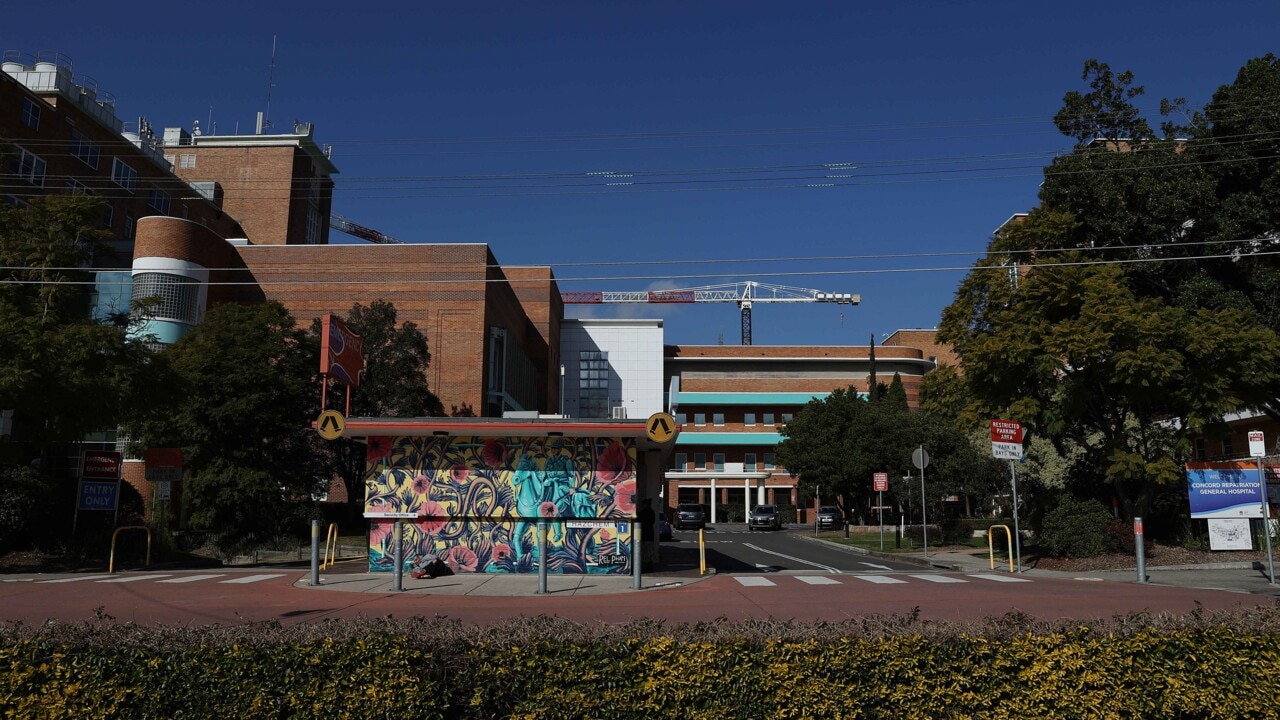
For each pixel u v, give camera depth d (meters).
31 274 26.41
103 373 24.72
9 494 24.48
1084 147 26.56
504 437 18.91
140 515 30.88
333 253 48.78
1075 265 23.05
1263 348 21.25
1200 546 23.03
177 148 76.19
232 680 6.33
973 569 22.75
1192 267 25.53
